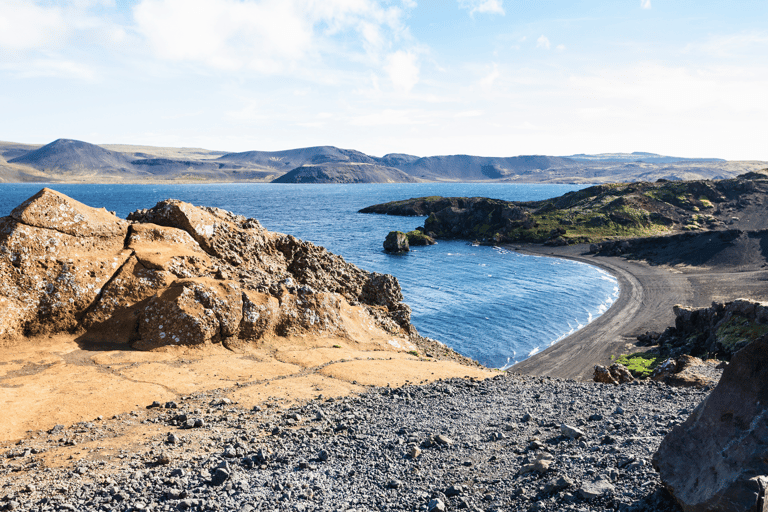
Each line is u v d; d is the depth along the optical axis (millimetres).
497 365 77688
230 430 19234
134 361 27953
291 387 26297
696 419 10430
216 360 30078
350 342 37906
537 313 106438
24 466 15562
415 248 199125
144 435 18750
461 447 15852
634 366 71375
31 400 22031
